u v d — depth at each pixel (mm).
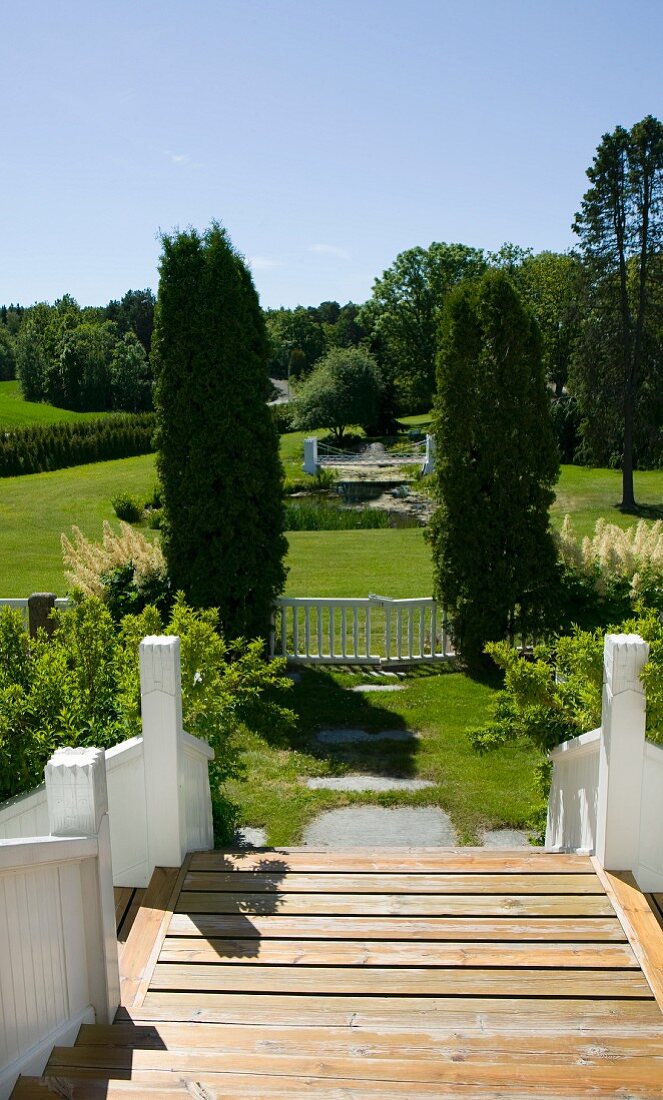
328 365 48188
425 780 7121
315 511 25656
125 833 4203
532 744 5617
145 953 3586
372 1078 2641
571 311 26609
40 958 2727
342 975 3410
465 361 9508
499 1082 2643
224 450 9031
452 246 57719
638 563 9688
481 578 9812
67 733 4562
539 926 3754
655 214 24766
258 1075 2662
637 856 4133
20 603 9977
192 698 5184
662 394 25984
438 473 9898
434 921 3811
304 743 7969
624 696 3980
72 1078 2604
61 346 73125
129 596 9305
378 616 13281
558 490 29922
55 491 29609
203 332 8812
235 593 9367
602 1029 3035
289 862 4449
